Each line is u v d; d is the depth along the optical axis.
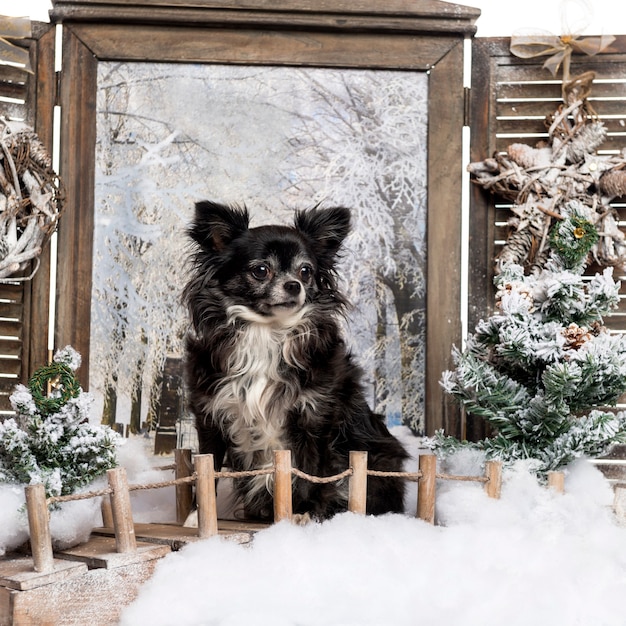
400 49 3.98
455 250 3.96
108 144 3.92
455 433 3.89
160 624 2.30
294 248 3.38
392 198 4.00
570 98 3.94
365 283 3.98
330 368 3.29
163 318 3.92
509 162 3.84
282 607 2.36
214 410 3.29
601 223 3.81
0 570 2.33
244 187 3.98
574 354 3.21
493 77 4.02
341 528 2.74
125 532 2.45
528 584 2.52
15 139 3.59
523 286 3.45
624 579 2.64
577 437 3.25
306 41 3.96
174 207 3.95
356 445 3.33
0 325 3.77
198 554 2.50
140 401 3.89
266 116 3.99
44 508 2.30
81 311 3.85
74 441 2.70
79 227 3.87
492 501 3.05
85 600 2.32
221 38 3.94
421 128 4.01
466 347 3.63
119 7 3.87
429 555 2.65
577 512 3.06
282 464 2.80
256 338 3.28
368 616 2.35
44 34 3.88
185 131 3.97
